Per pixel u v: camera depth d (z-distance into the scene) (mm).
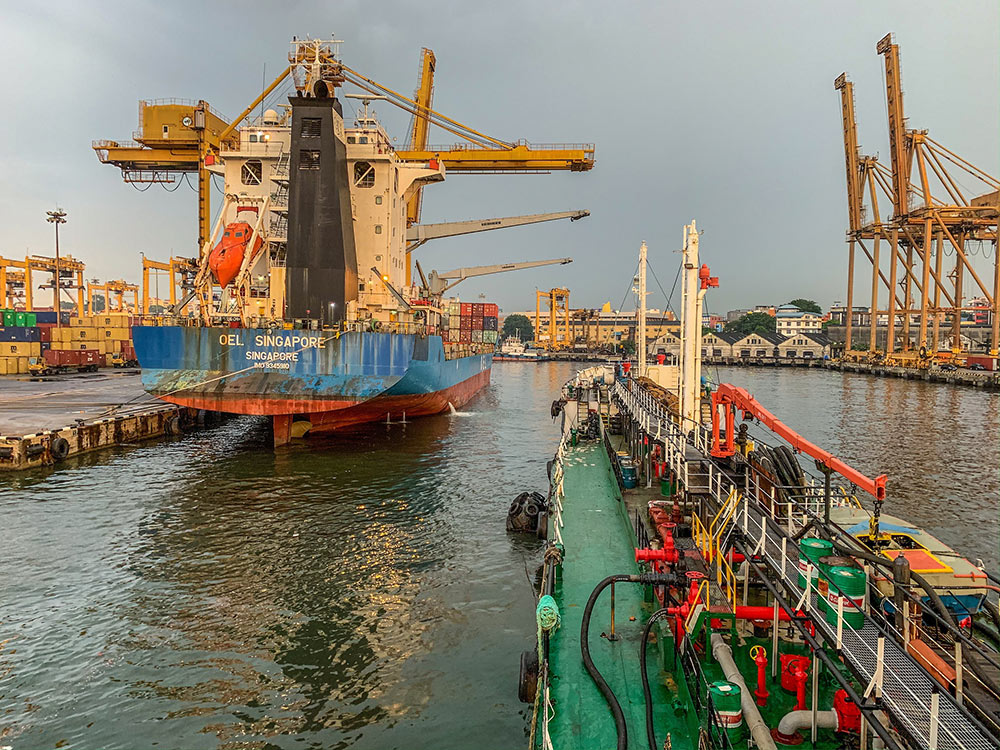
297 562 19078
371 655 13922
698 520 12516
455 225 70688
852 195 119188
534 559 19438
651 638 11047
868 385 87125
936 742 5941
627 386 31641
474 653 13992
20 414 43250
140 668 13336
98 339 98312
